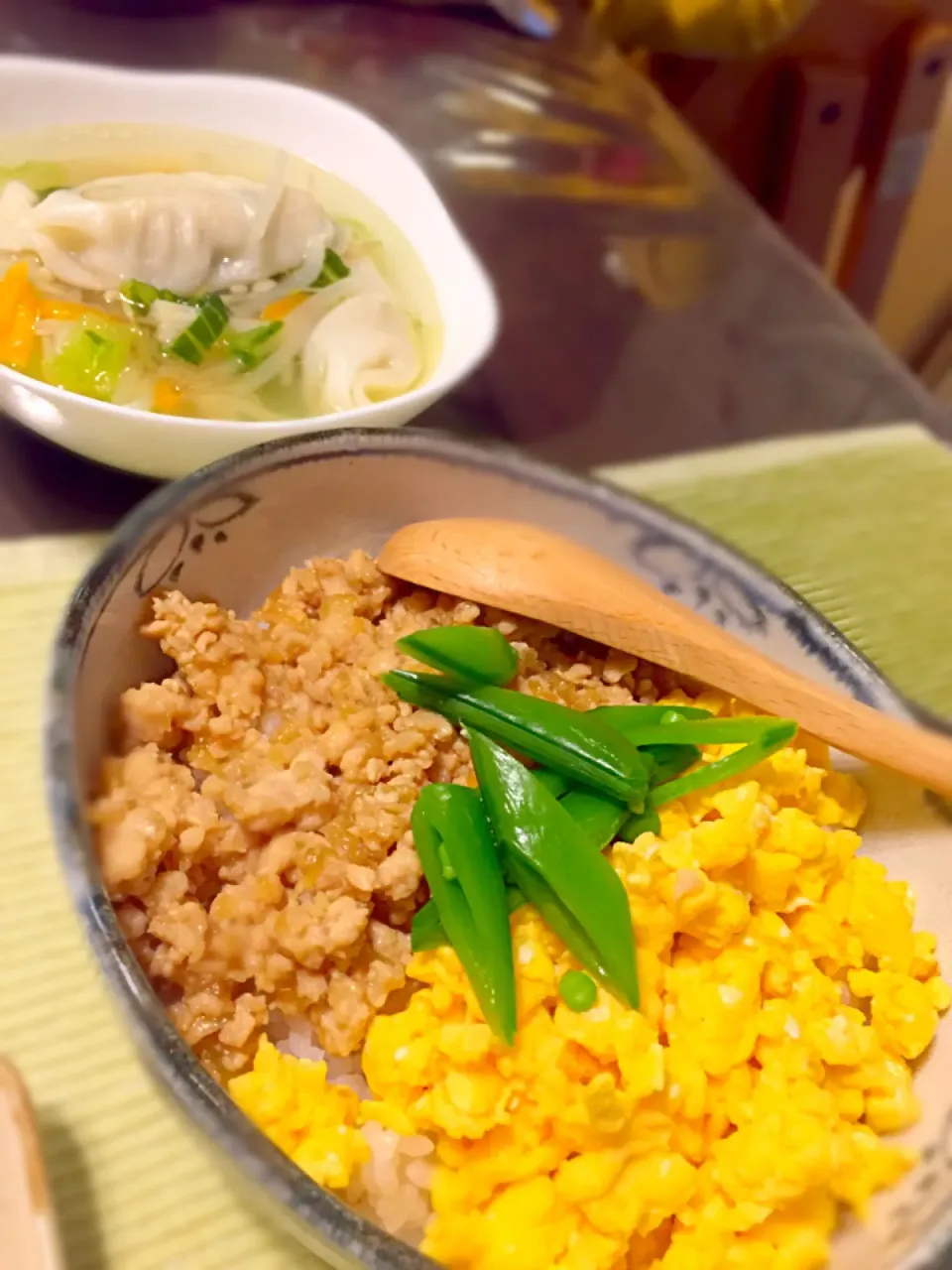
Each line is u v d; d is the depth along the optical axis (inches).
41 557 9.9
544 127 17.7
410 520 9.7
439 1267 5.8
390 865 7.6
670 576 9.6
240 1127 6.0
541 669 9.3
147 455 9.7
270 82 13.3
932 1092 7.6
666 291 15.4
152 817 7.3
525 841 7.4
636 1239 7.1
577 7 20.4
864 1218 7.1
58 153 12.7
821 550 12.1
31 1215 5.7
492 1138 7.1
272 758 8.2
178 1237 6.8
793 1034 7.5
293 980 7.4
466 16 19.2
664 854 7.6
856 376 14.7
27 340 10.7
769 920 8.0
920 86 21.2
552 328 14.2
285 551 9.3
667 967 7.6
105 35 16.7
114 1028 7.4
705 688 9.2
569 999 7.1
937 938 8.2
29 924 7.8
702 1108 7.2
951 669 11.4
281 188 12.2
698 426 13.2
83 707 7.5
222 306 11.5
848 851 8.3
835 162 22.2
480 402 12.8
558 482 9.5
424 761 8.3
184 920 7.3
